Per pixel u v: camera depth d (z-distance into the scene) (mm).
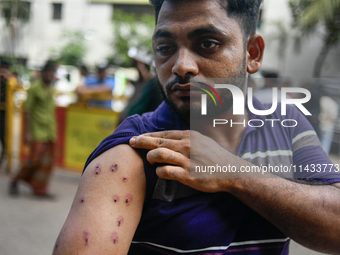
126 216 732
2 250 2635
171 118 877
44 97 3799
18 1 11117
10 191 3951
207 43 765
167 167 760
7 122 4809
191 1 752
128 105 2838
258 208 820
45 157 3877
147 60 3166
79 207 732
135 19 10734
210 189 788
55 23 13383
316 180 905
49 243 2818
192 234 771
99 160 781
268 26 3639
